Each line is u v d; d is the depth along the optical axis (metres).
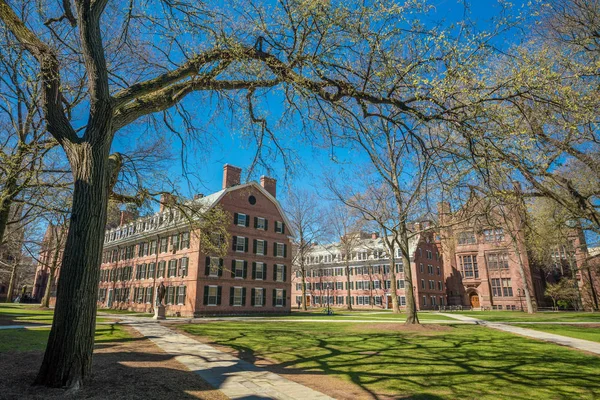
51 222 18.84
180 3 8.54
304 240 51.31
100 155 7.06
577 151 12.55
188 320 28.14
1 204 14.11
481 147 6.85
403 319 29.89
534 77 6.36
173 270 37.69
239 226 38.50
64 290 6.41
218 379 8.16
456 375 8.95
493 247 58.94
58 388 6.10
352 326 21.78
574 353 12.62
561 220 18.59
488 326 22.67
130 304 43.69
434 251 66.94
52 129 7.36
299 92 8.02
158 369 8.79
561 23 11.63
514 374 9.15
